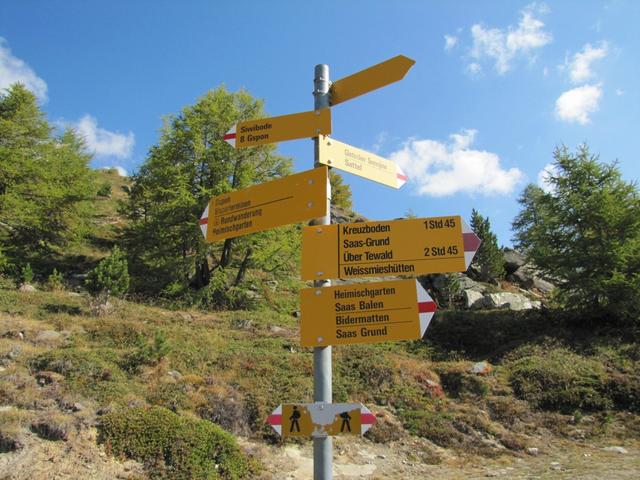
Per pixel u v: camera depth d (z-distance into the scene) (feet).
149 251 86.38
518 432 45.09
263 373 46.55
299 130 13.19
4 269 76.02
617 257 69.62
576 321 72.49
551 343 63.82
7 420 29.43
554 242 77.66
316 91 13.42
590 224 74.95
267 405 40.45
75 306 58.90
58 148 93.56
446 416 45.47
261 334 62.85
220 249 90.12
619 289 68.39
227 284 84.28
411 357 62.44
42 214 86.12
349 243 11.75
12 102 86.22
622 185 75.72
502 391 51.83
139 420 31.68
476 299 92.84
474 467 37.09
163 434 30.83
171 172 82.02
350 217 153.89
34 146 87.40
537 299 105.09
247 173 82.79
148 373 40.81
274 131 13.58
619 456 39.45
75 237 91.04
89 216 99.96
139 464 29.04
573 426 46.37
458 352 66.28
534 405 49.70
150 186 87.92
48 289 69.31
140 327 51.88
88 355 40.78
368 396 47.83
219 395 39.65
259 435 36.99
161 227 83.10
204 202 81.15
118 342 47.96
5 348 40.57
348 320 11.30
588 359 58.08
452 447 41.06
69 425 30.22
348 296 11.46
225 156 85.40
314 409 11.03
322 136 12.75
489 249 110.52
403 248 11.53
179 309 72.18
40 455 27.71
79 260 92.94
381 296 11.31
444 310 80.89
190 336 53.98
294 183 12.51
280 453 35.45
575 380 52.37
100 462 28.37
